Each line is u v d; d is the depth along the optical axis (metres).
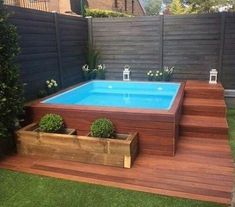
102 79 8.25
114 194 3.21
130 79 8.27
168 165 3.91
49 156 4.24
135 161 4.06
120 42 8.16
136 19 7.81
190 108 5.64
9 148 4.52
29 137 4.26
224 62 7.28
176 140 4.54
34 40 5.86
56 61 6.82
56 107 4.69
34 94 5.96
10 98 4.13
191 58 7.57
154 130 4.18
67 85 7.44
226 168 3.80
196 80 7.62
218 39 7.20
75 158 4.11
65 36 7.19
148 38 7.83
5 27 3.94
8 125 4.26
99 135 4.04
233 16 6.92
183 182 3.45
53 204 3.03
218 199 3.07
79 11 12.75
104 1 16.02
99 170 3.82
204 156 4.19
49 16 6.41
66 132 4.57
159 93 7.29
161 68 7.89
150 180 3.52
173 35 7.57
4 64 3.99
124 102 6.57
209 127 4.88
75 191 3.28
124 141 3.83
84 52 8.37
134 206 2.97
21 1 11.32
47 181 3.52
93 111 4.45
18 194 3.23
